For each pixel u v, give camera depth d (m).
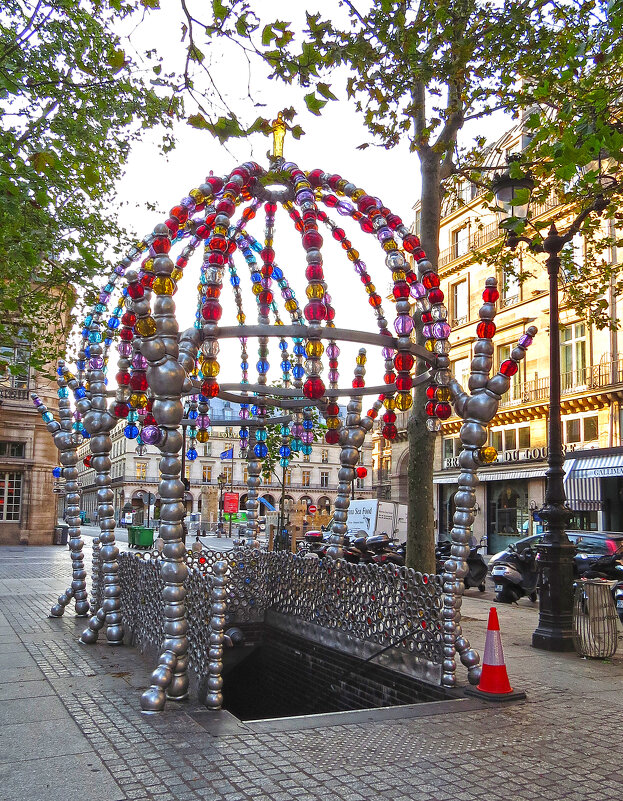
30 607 10.19
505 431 29.69
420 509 9.70
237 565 8.76
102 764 3.80
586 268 14.27
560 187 10.26
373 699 6.42
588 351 24.78
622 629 9.88
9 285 11.00
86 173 7.34
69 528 9.26
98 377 7.41
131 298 5.06
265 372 8.77
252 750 4.07
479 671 5.65
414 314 10.12
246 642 8.72
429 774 3.80
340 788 3.56
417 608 5.98
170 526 5.21
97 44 10.82
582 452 23.88
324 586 7.45
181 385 5.23
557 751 4.23
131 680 5.73
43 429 31.47
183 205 5.35
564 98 8.74
